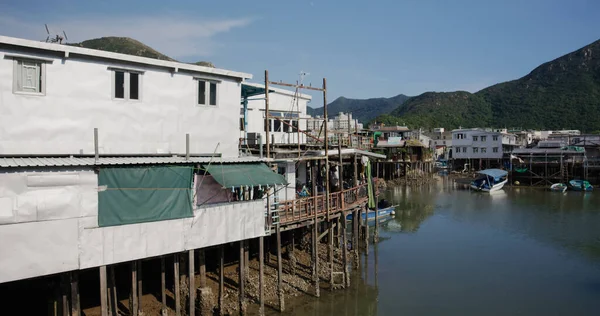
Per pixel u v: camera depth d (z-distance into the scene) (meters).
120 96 16.39
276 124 32.03
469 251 30.61
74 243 13.07
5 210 12.02
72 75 15.29
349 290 22.05
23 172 12.30
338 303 20.44
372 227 38.31
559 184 62.22
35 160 13.40
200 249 16.66
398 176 72.88
